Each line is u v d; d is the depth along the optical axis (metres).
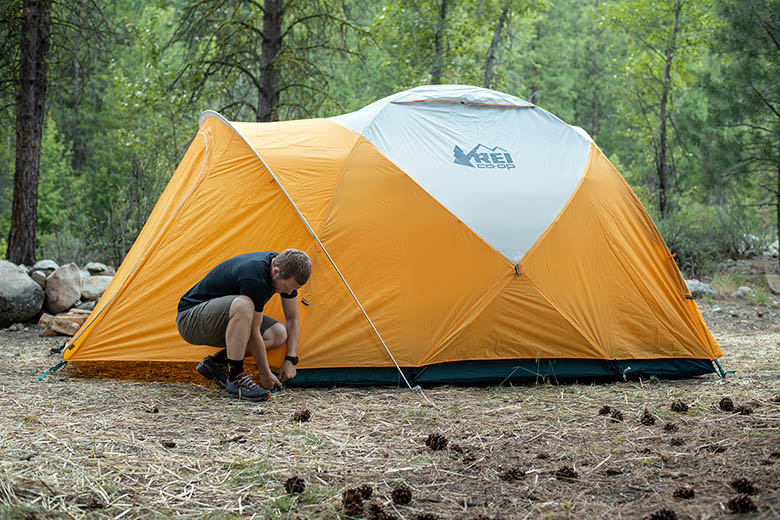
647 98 22.47
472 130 6.09
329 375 5.26
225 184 5.67
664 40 19.89
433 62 18.27
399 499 2.92
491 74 20.73
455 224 5.56
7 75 11.66
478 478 3.23
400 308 5.37
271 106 13.70
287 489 3.03
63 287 8.71
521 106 6.37
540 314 5.56
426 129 5.99
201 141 6.12
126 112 15.55
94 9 12.33
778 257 15.16
